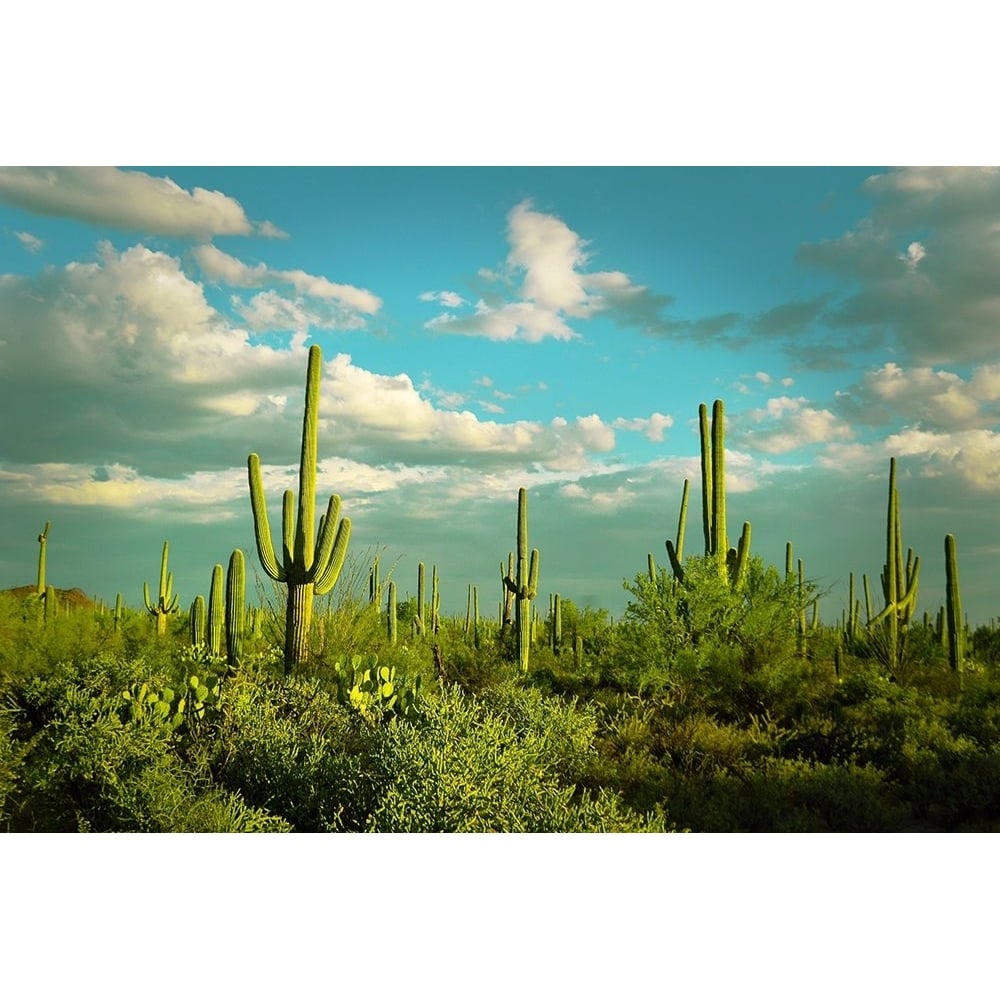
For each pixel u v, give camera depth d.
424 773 6.14
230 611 12.64
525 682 14.66
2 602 17.53
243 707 7.62
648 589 14.30
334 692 9.27
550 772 7.53
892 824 7.10
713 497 15.29
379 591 16.34
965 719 10.36
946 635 17.52
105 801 6.54
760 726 11.41
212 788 6.89
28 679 8.59
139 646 14.54
